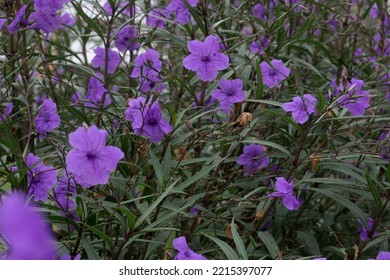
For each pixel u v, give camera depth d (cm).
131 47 111
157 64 99
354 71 117
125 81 126
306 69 118
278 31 105
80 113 101
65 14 128
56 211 88
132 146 95
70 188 90
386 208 101
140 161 96
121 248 82
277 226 101
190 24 103
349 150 97
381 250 96
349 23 125
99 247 94
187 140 99
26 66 104
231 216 101
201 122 109
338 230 112
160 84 97
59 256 88
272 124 106
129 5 106
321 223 117
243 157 101
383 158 100
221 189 99
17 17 100
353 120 100
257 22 110
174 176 100
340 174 120
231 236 89
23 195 81
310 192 112
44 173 83
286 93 113
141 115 84
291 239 106
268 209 96
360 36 140
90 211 89
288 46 112
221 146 96
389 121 104
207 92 102
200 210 99
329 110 90
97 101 106
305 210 110
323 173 113
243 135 96
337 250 101
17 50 103
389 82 113
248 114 92
